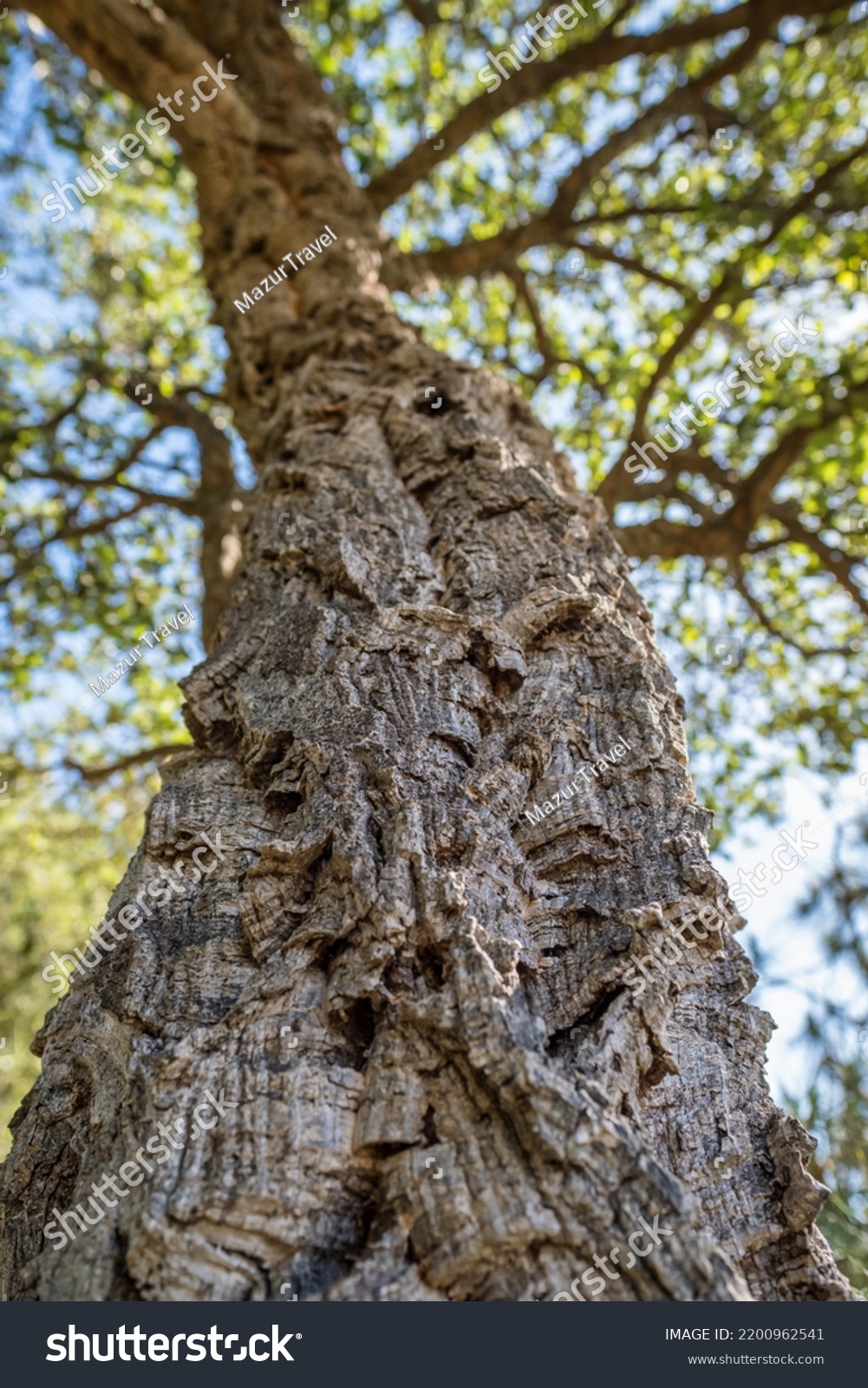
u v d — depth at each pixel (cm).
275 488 384
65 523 934
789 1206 181
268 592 318
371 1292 145
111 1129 185
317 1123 165
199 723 275
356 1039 183
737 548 802
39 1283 166
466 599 289
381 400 409
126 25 655
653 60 1016
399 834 201
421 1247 151
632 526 794
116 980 212
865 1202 449
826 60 931
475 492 333
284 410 444
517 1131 158
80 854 1061
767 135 945
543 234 853
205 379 1045
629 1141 155
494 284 1050
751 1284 172
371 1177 164
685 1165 181
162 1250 153
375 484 350
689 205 971
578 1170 152
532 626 268
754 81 984
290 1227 155
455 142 821
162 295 1036
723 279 797
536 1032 176
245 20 752
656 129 889
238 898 217
